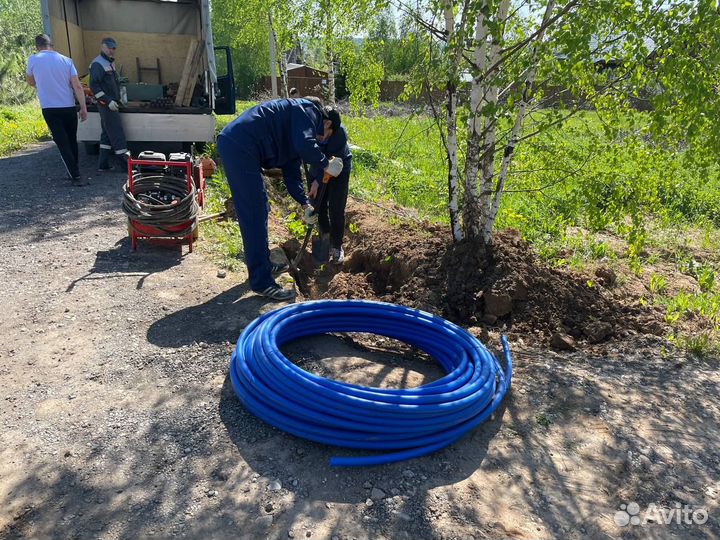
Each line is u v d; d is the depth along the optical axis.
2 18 26.72
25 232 6.00
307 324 4.07
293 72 33.16
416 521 2.56
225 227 6.28
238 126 4.28
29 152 10.74
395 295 5.09
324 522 2.52
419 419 2.98
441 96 5.15
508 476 2.89
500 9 4.53
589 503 2.73
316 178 5.02
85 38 10.95
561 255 6.32
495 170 5.82
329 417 2.96
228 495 2.64
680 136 4.24
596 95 4.58
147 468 2.79
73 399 3.29
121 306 4.43
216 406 3.29
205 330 4.12
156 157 5.69
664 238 7.61
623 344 4.38
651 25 3.77
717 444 3.20
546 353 4.23
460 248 5.02
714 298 5.20
